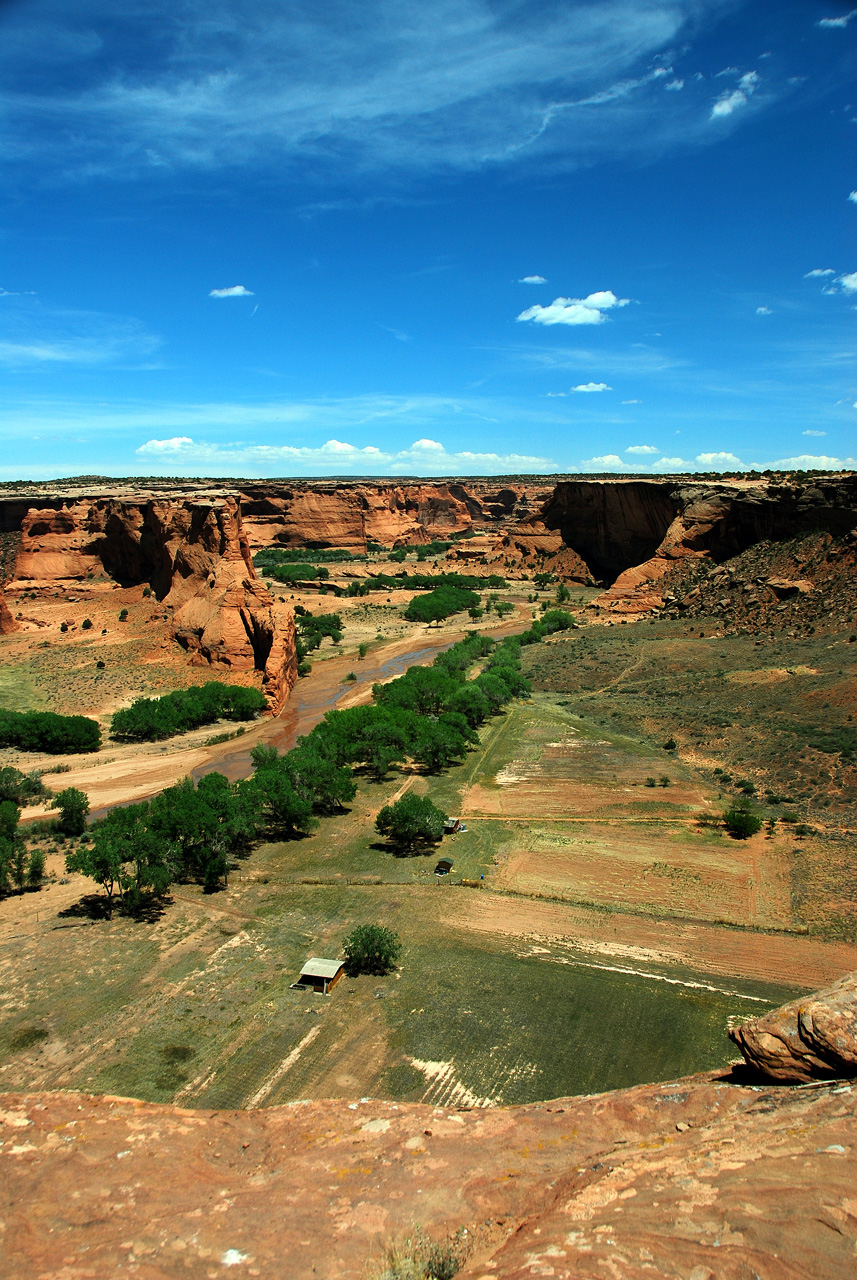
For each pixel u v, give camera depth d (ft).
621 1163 28.35
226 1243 26.96
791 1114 29.17
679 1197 24.93
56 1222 28.32
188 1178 31.76
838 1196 23.07
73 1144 34.01
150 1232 27.63
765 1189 24.23
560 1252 23.07
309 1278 24.84
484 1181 30.07
